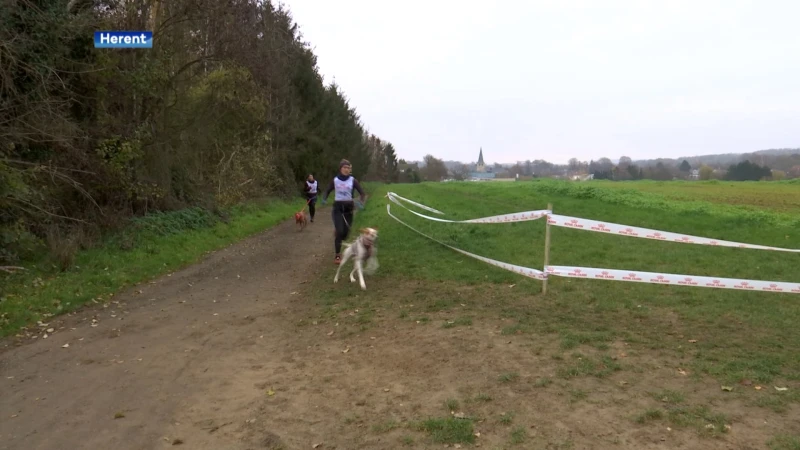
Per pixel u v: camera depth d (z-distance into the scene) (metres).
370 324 5.66
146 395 4.14
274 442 3.34
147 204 13.05
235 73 16.89
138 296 7.57
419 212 16.58
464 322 5.44
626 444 3.09
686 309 5.87
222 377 4.47
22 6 8.85
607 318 5.55
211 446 3.32
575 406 3.58
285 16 27.52
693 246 10.13
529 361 4.36
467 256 9.09
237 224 15.33
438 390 3.95
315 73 33.97
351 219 9.39
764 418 3.35
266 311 6.60
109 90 11.95
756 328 5.23
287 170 30.08
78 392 4.23
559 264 8.39
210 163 19.94
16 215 8.48
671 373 4.07
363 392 4.01
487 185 34.12
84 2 11.07
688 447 3.04
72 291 7.26
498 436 3.25
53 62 9.47
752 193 24.39
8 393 4.24
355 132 48.47
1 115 8.42
